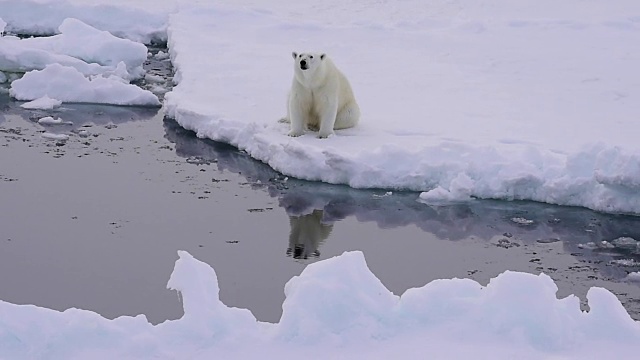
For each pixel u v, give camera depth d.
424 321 7.04
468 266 11.04
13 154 15.30
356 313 6.88
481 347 6.62
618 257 11.51
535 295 6.87
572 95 19.66
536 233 12.38
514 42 25.94
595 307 7.03
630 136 16.20
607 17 30.38
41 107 18.89
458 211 13.25
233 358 6.45
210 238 11.66
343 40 26.09
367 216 12.92
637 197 13.13
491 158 14.20
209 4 30.81
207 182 14.20
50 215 12.27
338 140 15.57
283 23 28.02
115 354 6.47
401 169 14.20
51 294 9.64
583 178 13.47
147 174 14.48
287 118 16.88
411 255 11.41
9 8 27.97
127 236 11.59
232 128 16.34
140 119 18.30
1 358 6.38
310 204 13.34
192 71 20.98
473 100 19.00
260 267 10.69
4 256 10.73
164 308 9.34
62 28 22.98
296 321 6.79
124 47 22.20
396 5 33.81
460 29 27.94
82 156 15.40
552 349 6.68
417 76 21.30
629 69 22.41
